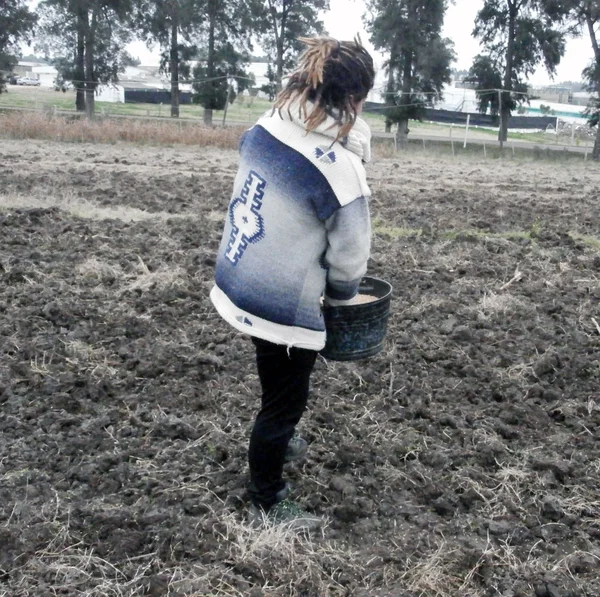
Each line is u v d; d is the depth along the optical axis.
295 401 3.27
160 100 63.84
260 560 3.24
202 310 6.30
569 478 4.02
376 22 40.59
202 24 47.97
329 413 4.49
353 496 3.73
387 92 39.66
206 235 8.92
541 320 6.42
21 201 10.22
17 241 8.07
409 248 8.89
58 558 3.25
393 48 40.31
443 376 5.23
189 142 23.92
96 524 3.45
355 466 4.04
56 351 5.29
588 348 5.80
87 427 4.29
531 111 70.56
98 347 5.45
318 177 2.89
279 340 3.06
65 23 45.00
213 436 4.24
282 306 3.03
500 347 5.78
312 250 3.00
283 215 2.96
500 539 3.49
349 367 5.21
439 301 6.76
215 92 43.66
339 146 2.93
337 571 3.25
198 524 3.45
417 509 3.69
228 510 3.58
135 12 47.06
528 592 3.18
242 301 3.06
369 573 3.25
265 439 3.29
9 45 45.97
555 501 3.72
